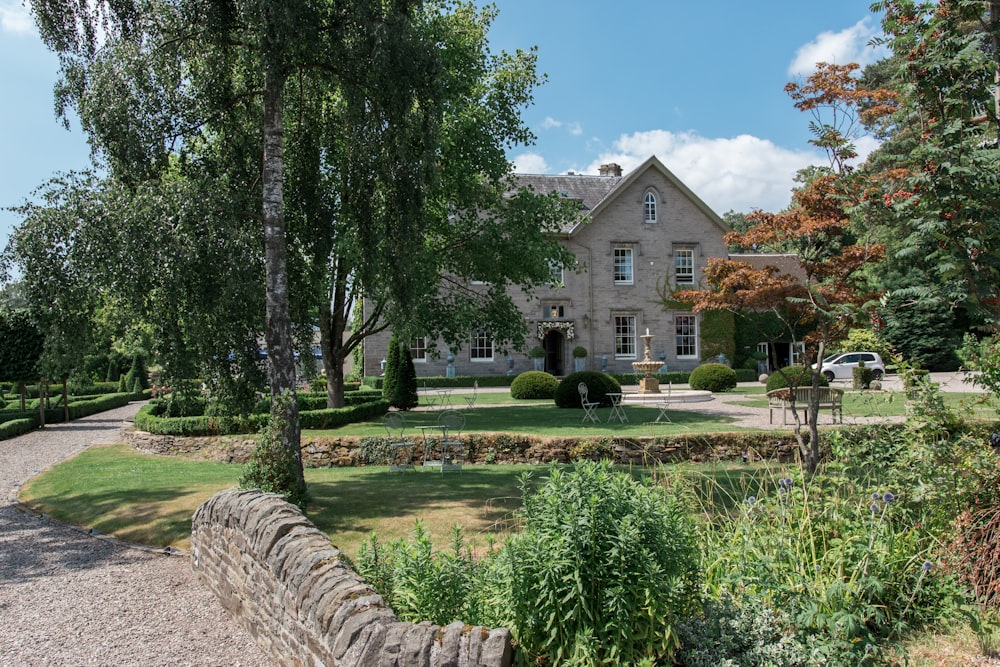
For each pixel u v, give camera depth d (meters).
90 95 8.23
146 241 7.88
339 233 12.76
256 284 8.81
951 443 5.63
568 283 34.00
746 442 11.49
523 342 18.77
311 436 12.42
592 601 3.49
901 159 7.95
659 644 3.52
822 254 9.30
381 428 15.14
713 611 3.86
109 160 8.52
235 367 9.27
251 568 4.99
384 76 8.59
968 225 7.53
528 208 17.86
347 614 3.40
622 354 34.69
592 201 35.72
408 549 4.07
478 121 16.88
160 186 8.44
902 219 8.38
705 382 26.64
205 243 8.27
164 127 8.73
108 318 9.46
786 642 3.78
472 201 17.83
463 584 3.76
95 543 7.77
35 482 11.60
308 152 10.78
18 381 20.62
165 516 8.34
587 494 3.62
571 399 20.52
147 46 8.73
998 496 4.82
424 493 9.20
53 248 7.96
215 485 10.04
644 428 14.53
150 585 6.24
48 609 5.66
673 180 35.06
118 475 11.38
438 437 11.97
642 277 34.78
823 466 6.49
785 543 4.59
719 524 5.48
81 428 20.77
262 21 7.78
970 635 4.28
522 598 3.50
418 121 9.26
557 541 3.52
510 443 11.91
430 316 17.34
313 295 11.22
